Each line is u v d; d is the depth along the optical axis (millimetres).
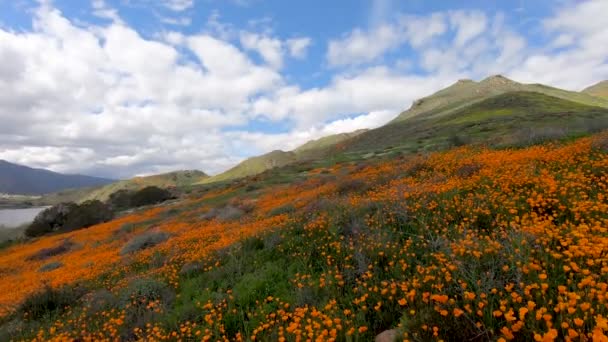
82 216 46938
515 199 6875
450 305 3695
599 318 2605
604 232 4617
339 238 7527
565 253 3869
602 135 11414
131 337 6023
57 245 28703
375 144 101062
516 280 3873
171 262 11031
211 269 8422
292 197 21172
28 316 8766
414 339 3480
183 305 6664
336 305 4766
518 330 3100
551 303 3246
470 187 8516
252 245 9445
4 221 104688
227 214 21547
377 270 5625
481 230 6031
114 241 23375
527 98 99125
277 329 4691
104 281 10953
